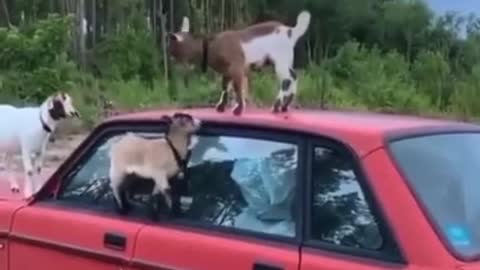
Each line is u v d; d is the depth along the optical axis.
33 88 28.22
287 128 4.32
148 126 4.83
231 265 4.22
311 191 4.14
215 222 4.43
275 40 4.73
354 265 3.86
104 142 5.04
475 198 4.10
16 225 5.14
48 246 4.97
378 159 3.99
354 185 4.01
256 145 4.44
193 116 4.72
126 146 4.77
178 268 4.41
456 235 3.83
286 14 52.19
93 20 40.97
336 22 55.19
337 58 45.56
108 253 4.69
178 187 4.62
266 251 4.13
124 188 4.75
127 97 29.05
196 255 4.36
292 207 4.19
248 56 4.70
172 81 29.22
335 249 3.97
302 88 27.02
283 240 4.14
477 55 55.22
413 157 4.05
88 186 5.02
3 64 29.36
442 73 44.91
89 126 21.16
